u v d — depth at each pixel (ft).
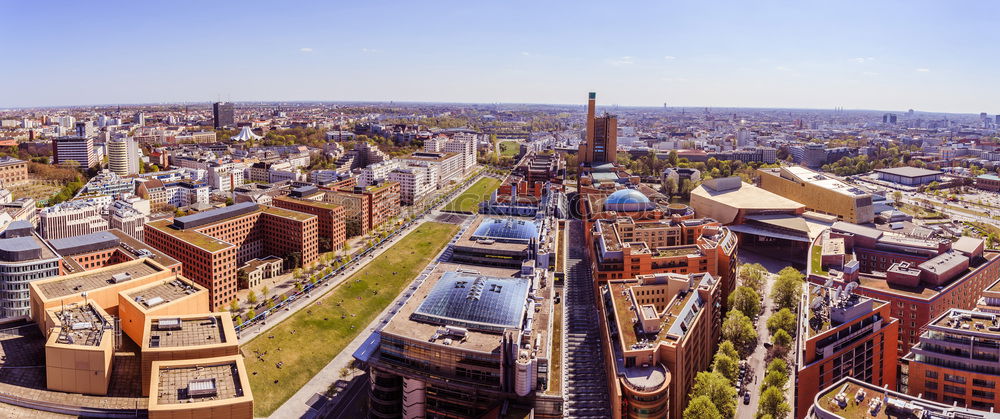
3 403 498.69
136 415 497.05
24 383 531.09
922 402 595.47
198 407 463.42
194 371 516.73
